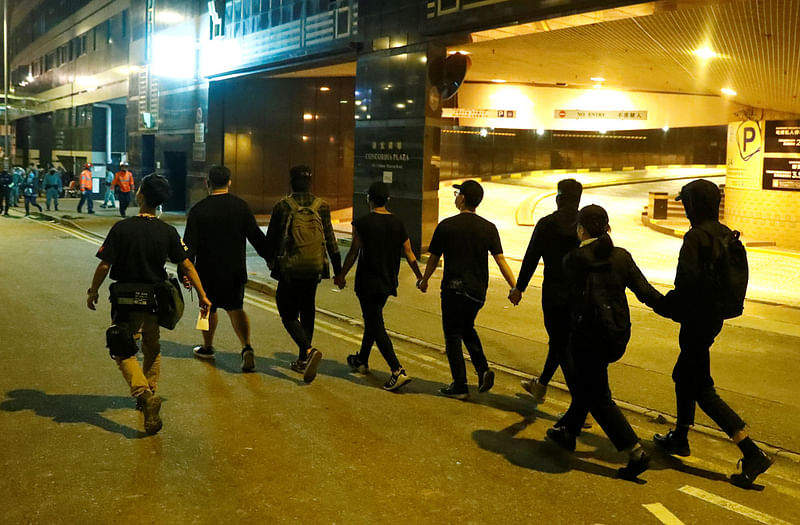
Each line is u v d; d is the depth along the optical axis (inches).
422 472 188.2
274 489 174.6
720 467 199.9
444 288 248.2
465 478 185.6
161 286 215.0
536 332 355.6
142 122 1146.7
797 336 350.3
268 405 237.3
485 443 211.3
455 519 162.6
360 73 668.1
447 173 1225.4
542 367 296.0
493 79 805.2
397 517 162.4
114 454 192.1
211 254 265.4
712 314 191.0
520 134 1315.2
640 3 415.8
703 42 490.6
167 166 1071.0
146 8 1129.4
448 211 969.5
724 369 293.9
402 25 615.8
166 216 975.6
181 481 177.0
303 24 749.9
